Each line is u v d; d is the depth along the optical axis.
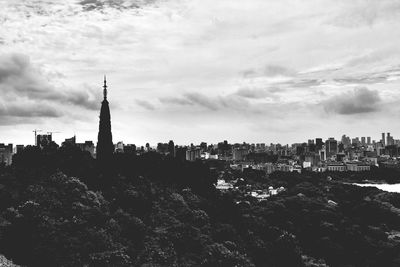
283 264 127.44
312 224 160.88
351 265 141.62
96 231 102.38
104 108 142.00
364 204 189.25
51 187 111.75
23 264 90.81
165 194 132.00
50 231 96.88
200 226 124.12
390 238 164.00
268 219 162.00
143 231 110.88
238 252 116.94
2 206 102.75
